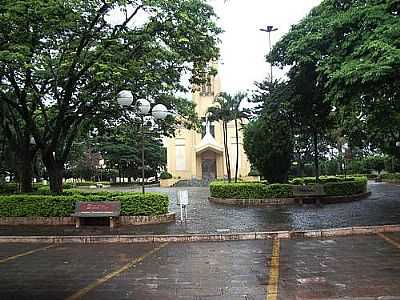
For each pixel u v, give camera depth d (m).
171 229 12.90
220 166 53.34
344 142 45.66
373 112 20.70
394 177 40.75
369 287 6.18
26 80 15.80
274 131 22.42
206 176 53.56
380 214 15.12
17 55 12.43
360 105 18.30
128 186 51.41
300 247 9.68
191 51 15.45
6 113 18.78
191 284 6.71
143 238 11.45
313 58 16.58
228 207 19.83
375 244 9.66
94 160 58.22
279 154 22.48
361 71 12.42
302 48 16.77
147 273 7.58
